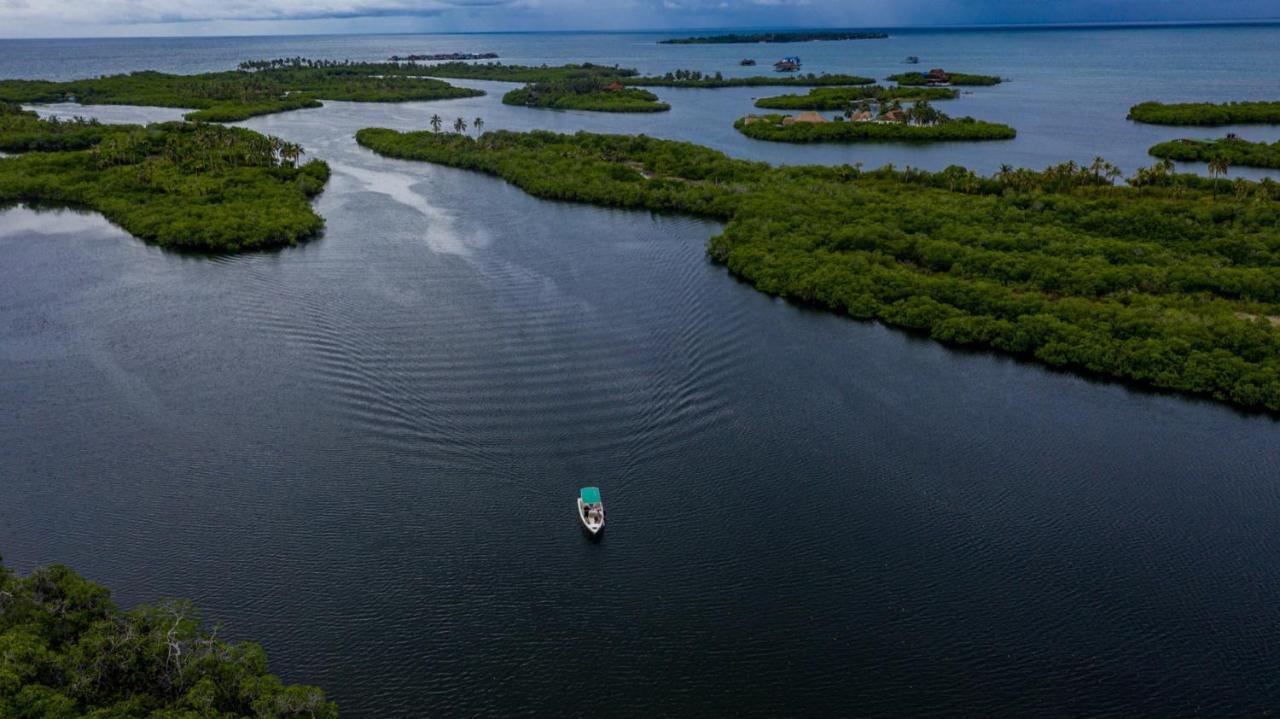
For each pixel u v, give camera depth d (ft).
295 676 195.00
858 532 242.78
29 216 568.00
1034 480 265.13
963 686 194.29
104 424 293.02
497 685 194.80
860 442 285.23
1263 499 254.88
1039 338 349.82
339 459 273.95
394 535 240.53
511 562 231.71
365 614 213.05
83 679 167.53
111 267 456.86
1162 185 589.32
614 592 221.66
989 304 378.53
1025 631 208.64
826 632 209.46
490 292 412.98
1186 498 255.70
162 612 195.42
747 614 214.90
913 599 218.79
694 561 232.32
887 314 383.24
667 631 209.97
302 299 403.13
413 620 211.82
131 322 377.71
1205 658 200.13
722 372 332.60
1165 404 311.47
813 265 426.51
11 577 197.67
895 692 192.95
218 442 282.36
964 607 215.92
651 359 341.62
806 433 290.56
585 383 320.91
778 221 506.07
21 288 423.23
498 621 212.23
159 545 234.99
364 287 420.36
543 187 626.23
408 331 365.61
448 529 243.40
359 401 307.37
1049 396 317.63
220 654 183.73
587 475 266.98
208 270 451.12
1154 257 426.51
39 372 329.72
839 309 397.80
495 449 278.87
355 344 352.28
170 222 512.22
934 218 495.41
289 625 208.95
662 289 422.82
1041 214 508.94
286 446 280.10
